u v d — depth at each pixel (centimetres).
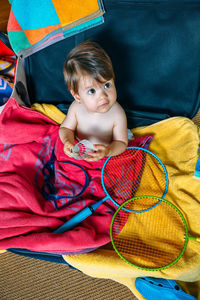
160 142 119
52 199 109
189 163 111
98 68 91
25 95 128
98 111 98
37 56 122
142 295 100
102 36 114
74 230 99
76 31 110
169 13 103
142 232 101
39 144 121
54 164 116
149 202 106
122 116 109
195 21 102
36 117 124
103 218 103
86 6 104
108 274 98
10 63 134
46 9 103
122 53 116
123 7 106
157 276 92
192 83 115
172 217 102
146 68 116
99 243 96
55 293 113
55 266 118
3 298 113
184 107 121
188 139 116
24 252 100
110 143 113
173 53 110
